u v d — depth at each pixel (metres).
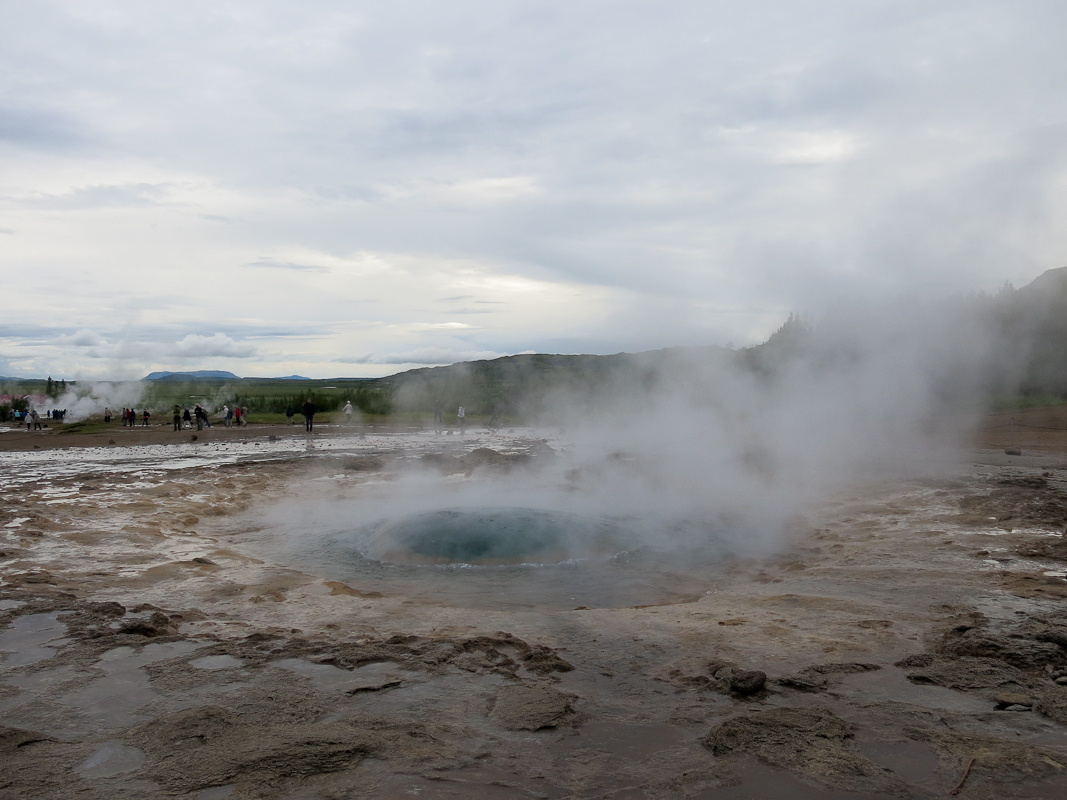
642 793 2.98
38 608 5.62
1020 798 2.92
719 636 5.07
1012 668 4.30
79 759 3.23
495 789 3.00
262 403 53.53
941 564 7.33
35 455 21.58
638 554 8.44
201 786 3.00
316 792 2.96
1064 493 11.63
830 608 5.79
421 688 4.10
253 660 4.54
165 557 7.95
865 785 3.02
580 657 4.67
